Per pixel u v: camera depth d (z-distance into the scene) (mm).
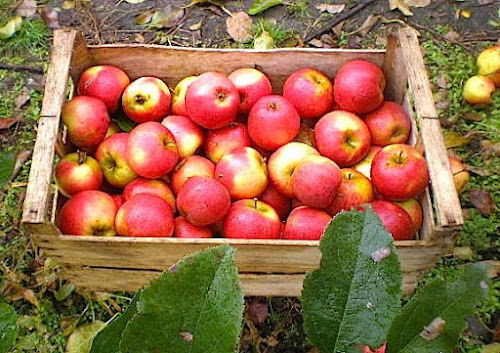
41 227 847
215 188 916
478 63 1381
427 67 1417
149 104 1049
